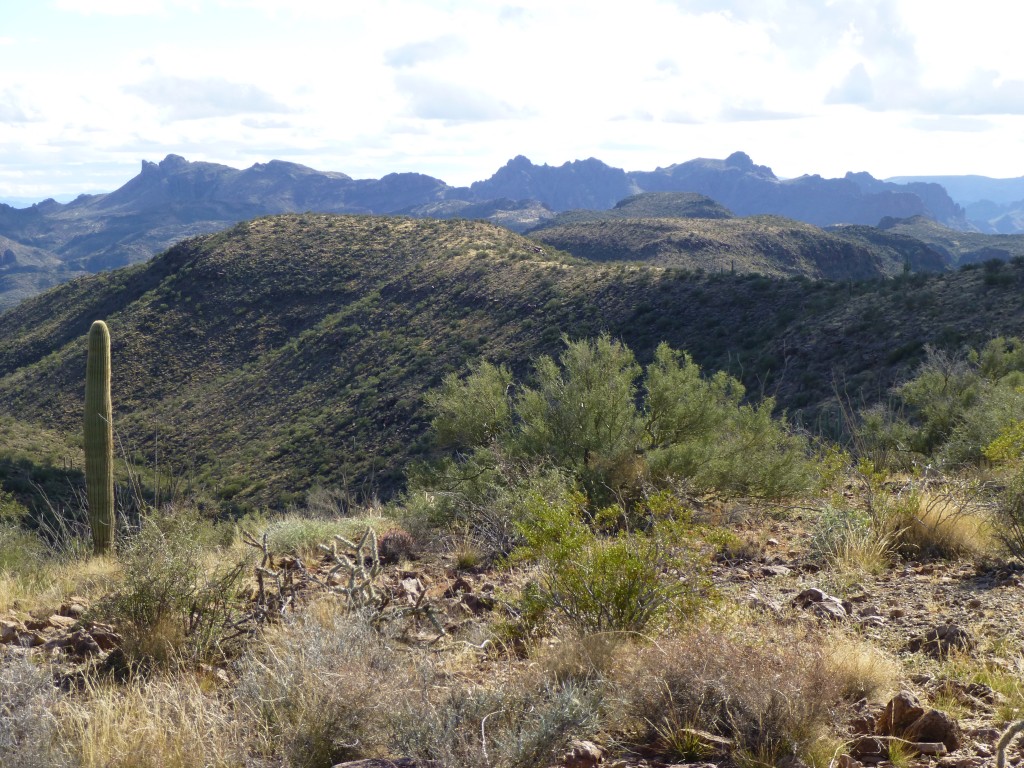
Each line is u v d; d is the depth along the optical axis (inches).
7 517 490.9
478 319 3053.6
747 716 126.0
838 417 653.9
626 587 168.6
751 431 370.6
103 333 369.7
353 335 3341.5
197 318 4087.1
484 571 268.7
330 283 4040.4
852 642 157.0
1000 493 270.7
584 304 2733.8
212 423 3093.0
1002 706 134.8
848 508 293.4
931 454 484.7
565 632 168.7
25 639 193.2
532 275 3238.2
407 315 3366.1
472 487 355.6
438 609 207.2
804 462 356.5
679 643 143.6
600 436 366.6
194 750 123.3
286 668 139.9
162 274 4621.1
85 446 368.8
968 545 254.4
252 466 2445.9
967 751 119.6
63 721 132.3
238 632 184.9
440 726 119.2
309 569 276.2
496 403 428.1
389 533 314.8
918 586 219.9
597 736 129.2
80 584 267.7
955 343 1460.4
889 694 142.5
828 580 227.1
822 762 117.8
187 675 162.7
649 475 339.9
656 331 2405.3
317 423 2652.6
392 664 142.3
